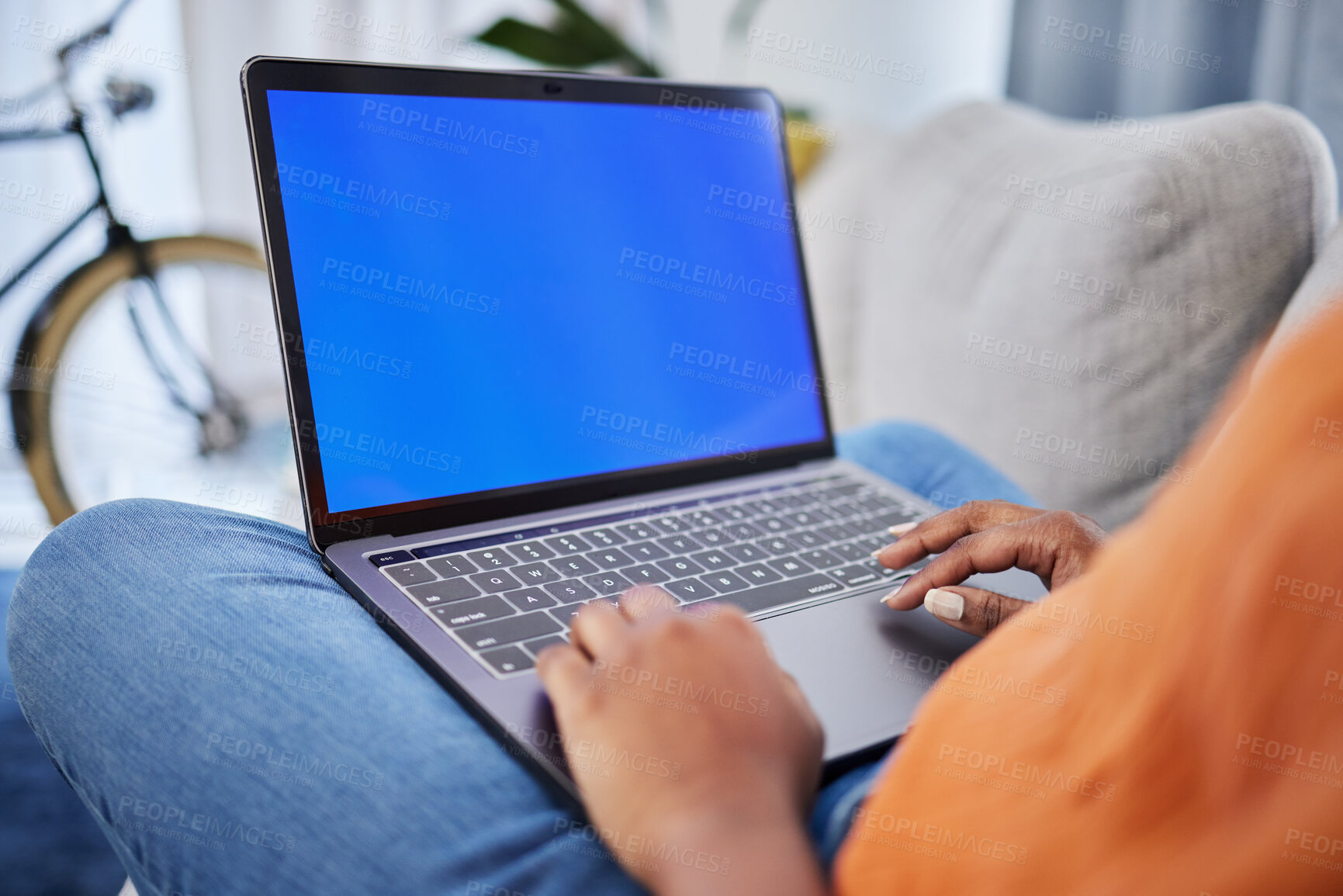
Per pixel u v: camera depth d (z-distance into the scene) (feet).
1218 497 0.72
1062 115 6.09
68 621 1.51
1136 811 0.76
